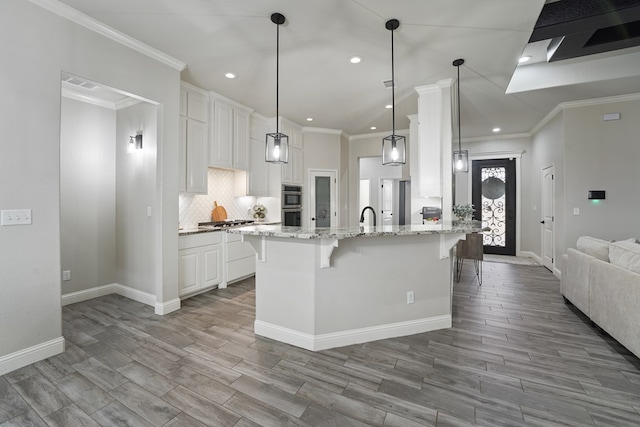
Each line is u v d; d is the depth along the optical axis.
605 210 4.43
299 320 2.47
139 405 1.74
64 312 3.21
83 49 2.46
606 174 4.43
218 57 3.15
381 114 5.06
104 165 3.79
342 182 6.34
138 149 3.51
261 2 2.29
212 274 3.93
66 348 2.41
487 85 3.86
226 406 1.74
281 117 5.24
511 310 3.32
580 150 4.56
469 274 5.01
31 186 2.18
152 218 3.37
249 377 2.02
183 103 3.67
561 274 3.58
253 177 4.92
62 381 1.97
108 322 2.95
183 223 4.09
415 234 2.53
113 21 2.52
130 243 3.67
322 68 3.37
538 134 5.93
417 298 2.73
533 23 2.52
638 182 4.27
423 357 2.29
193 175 3.79
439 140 3.73
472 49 2.96
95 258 3.73
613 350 2.39
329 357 2.29
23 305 2.15
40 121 2.21
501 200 6.70
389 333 2.63
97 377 2.02
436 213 3.76
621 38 2.94
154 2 2.28
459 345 2.48
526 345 2.48
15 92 2.09
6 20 2.04
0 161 2.03
